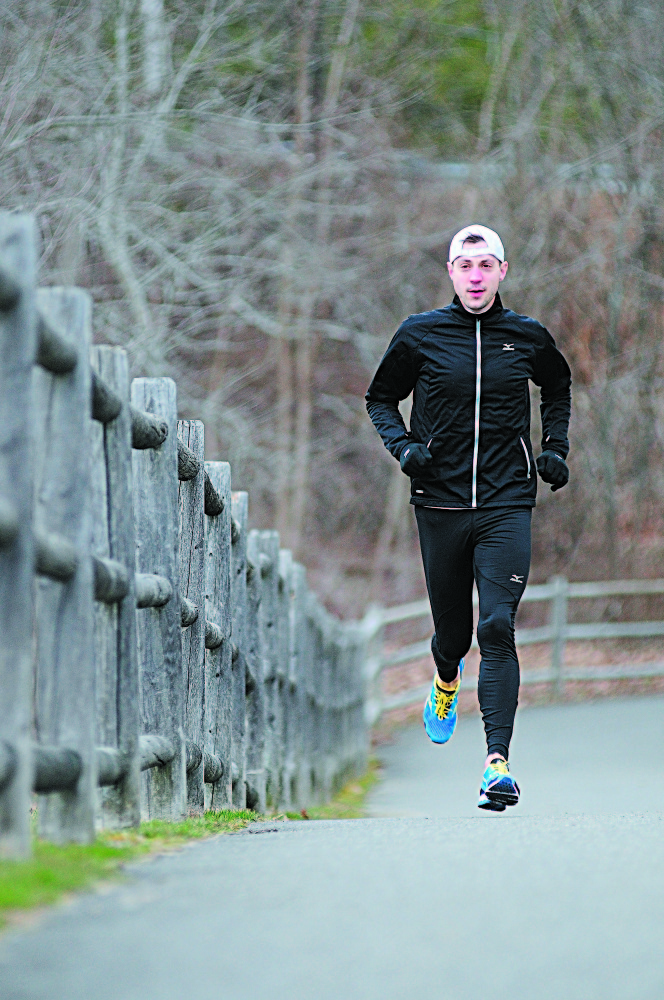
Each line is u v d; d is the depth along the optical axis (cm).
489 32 6103
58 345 1059
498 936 818
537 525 6762
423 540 1694
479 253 1642
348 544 7144
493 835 1289
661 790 3028
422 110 6244
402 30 5625
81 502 1119
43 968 740
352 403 6900
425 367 1659
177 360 5284
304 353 6378
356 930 831
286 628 2709
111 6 4134
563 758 3741
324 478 7056
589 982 721
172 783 1556
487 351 1650
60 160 3959
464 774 3828
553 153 6206
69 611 1120
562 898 928
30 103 3762
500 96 6206
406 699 4972
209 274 5006
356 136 5681
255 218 5150
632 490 6662
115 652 1321
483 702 1623
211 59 4547
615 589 5678
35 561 1005
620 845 1186
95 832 1217
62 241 3919
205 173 4828
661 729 4344
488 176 6322
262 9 4988
